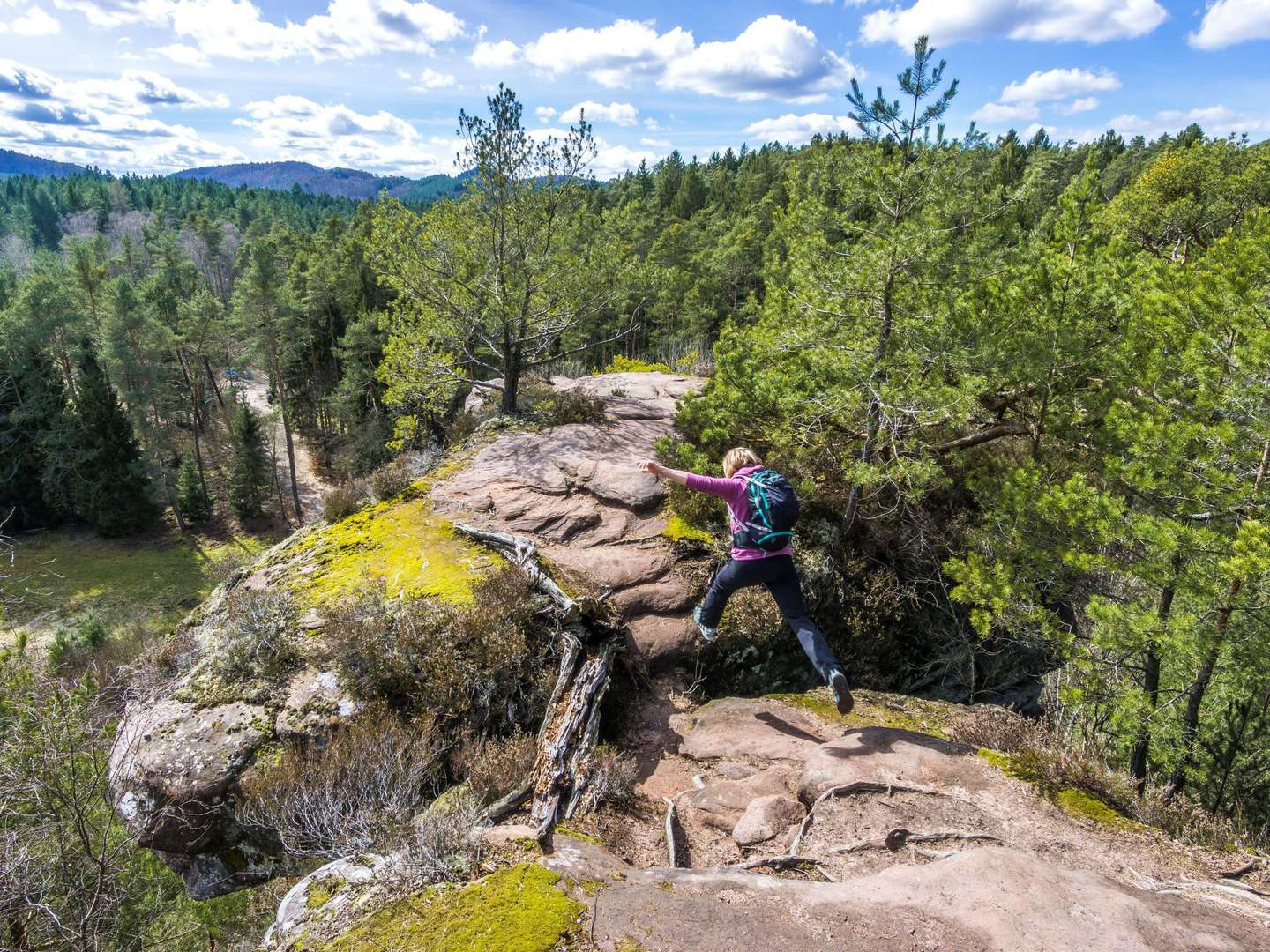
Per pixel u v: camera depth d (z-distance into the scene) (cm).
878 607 947
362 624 655
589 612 709
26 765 643
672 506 967
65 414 4678
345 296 5731
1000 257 1073
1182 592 768
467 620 668
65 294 5494
